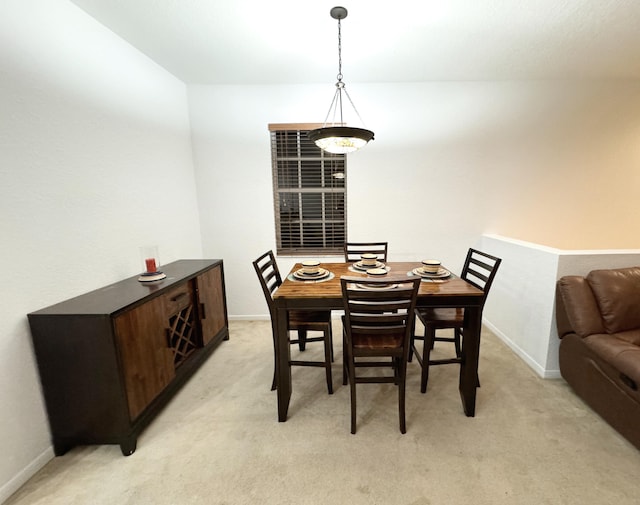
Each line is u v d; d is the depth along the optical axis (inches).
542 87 119.6
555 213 128.9
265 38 87.1
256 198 130.0
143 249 92.0
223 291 116.3
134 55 92.5
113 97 84.3
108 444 64.5
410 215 130.2
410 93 121.0
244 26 81.1
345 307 64.1
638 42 90.3
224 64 103.7
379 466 59.9
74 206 71.7
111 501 53.6
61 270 67.9
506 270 109.5
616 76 116.0
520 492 53.8
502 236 126.0
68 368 61.2
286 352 72.4
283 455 63.1
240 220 131.6
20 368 58.1
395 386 86.4
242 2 70.8
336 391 84.9
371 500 52.9
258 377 93.0
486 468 58.9
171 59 100.1
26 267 59.9
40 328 60.0
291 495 54.2
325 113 122.4
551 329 86.4
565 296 77.9
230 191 129.3
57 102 67.1
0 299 54.9
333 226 133.6
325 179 130.0
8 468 55.5
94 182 77.8
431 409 76.4
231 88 121.5
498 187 127.2
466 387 72.9
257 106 122.6
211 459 62.3
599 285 75.2
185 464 61.2
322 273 88.0
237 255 134.3
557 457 61.2
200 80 117.7
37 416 60.7
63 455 64.0
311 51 94.7
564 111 121.2
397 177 127.3
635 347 65.2
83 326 59.8
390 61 101.7
